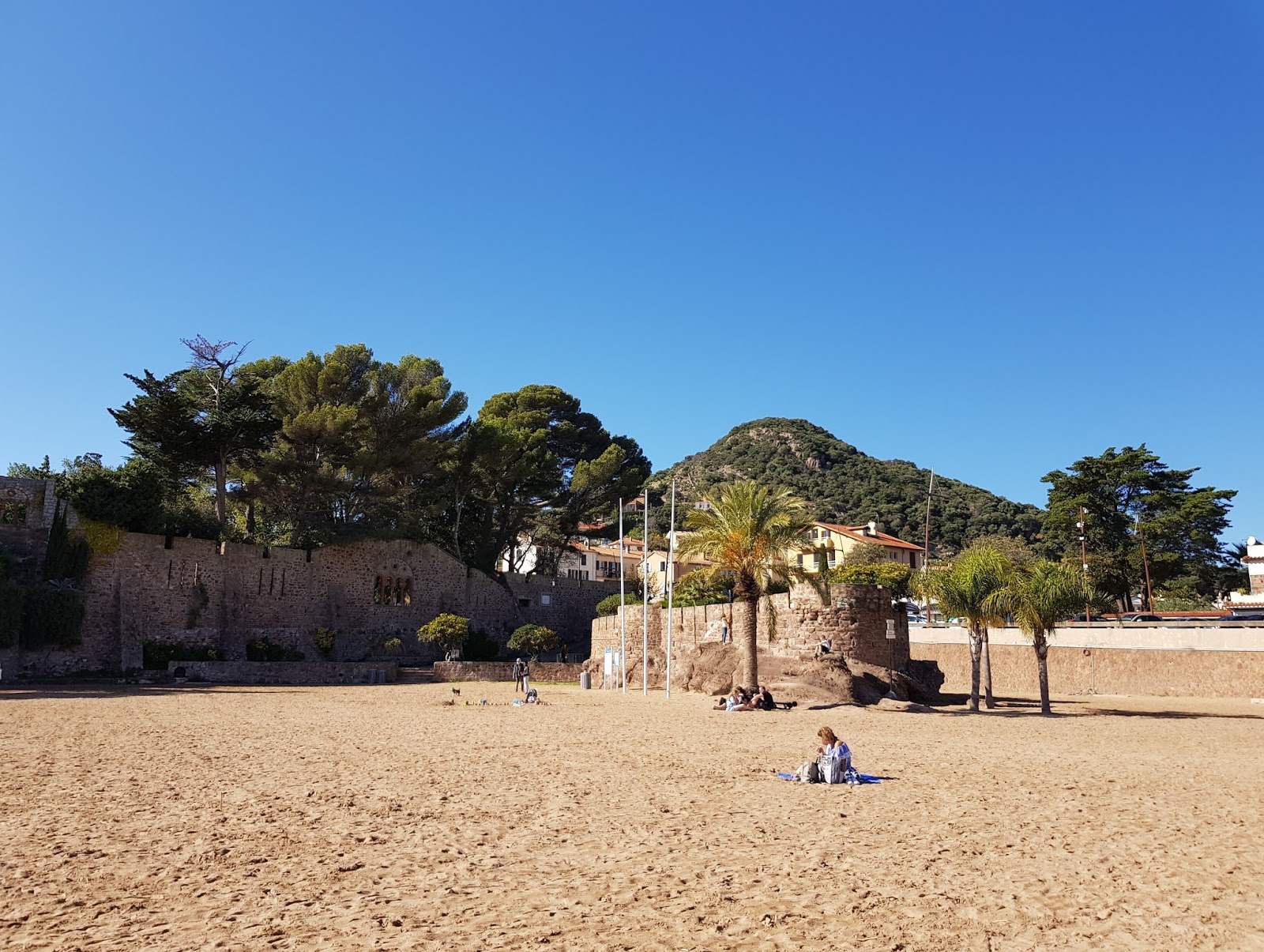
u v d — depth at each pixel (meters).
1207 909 8.34
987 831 11.84
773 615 38.41
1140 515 83.25
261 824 12.09
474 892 8.86
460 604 74.88
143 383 57.03
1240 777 17.03
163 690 45.53
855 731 26.38
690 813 13.11
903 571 85.94
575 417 93.62
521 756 19.94
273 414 63.28
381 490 69.25
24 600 49.62
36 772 16.64
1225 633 43.88
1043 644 34.06
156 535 58.38
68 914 8.03
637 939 7.41
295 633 63.94
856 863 10.07
